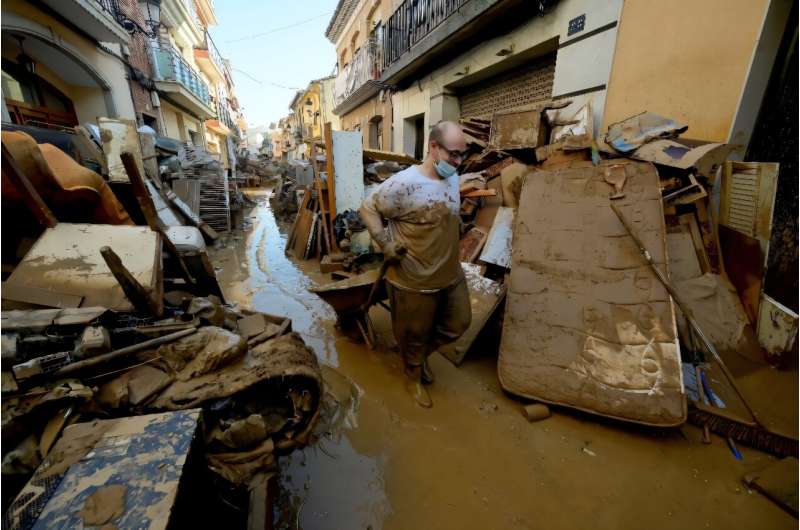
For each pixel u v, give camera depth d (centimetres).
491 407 225
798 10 246
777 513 155
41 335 132
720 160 253
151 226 243
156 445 94
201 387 141
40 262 182
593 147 342
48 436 107
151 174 608
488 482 174
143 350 146
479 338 303
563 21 437
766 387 224
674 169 272
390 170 687
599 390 205
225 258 585
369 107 1187
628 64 363
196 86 1459
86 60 754
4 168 185
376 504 162
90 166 474
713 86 293
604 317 221
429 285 200
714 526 151
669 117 329
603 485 171
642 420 191
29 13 607
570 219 258
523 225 274
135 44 1028
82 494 79
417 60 732
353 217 520
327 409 225
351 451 192
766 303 242
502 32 546
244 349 163
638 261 225
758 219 244
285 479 173
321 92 2191
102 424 102
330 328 338
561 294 240
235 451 135
